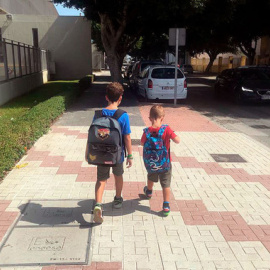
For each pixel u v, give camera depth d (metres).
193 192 4.03
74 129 7.21
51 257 2.71
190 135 6.94
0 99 10.52
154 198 3.85
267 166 5.04
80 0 12.66
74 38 22.61
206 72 38.44
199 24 12.84
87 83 16.45
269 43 25.75
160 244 2.92
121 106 10.69
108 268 2.60
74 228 3.15
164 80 11.32
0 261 2.66
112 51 14.76
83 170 4.68
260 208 3.63
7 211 3.46
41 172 4.58
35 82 16.53
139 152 5.62
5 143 4.82
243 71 12.94
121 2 12.80
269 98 11.46
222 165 5.05
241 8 16.11
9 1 23.00
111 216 3.39
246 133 7.50
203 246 2.90
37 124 6.31
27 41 22.44
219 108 11.14
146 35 17.59
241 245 2.92
